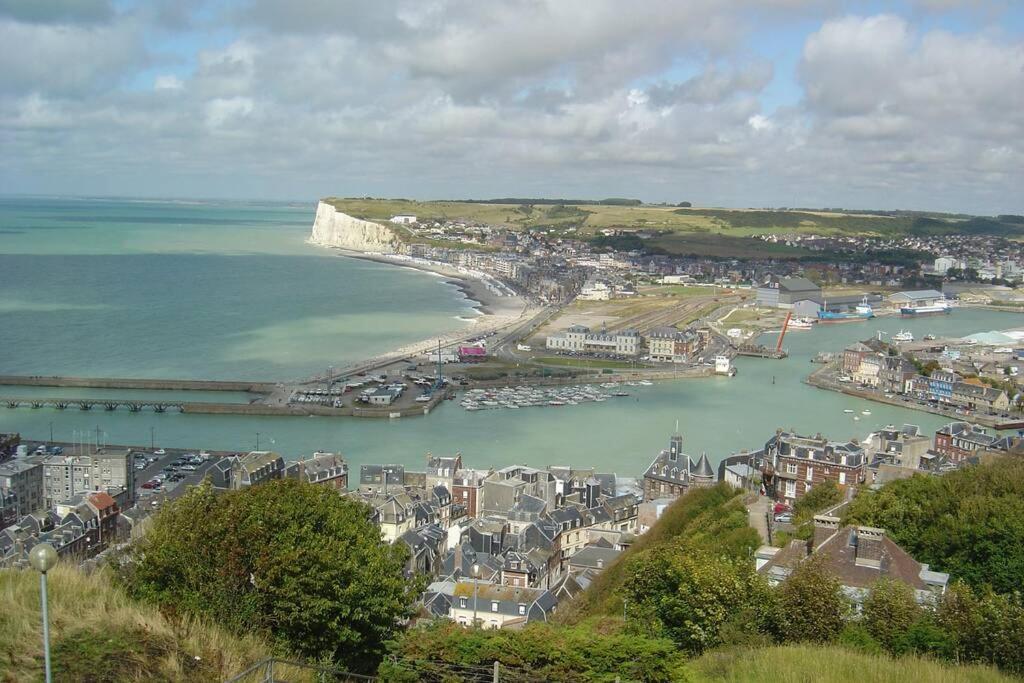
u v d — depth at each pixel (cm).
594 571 16575
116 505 19450
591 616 10956
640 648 6838
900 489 12625
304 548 7169
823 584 8206
